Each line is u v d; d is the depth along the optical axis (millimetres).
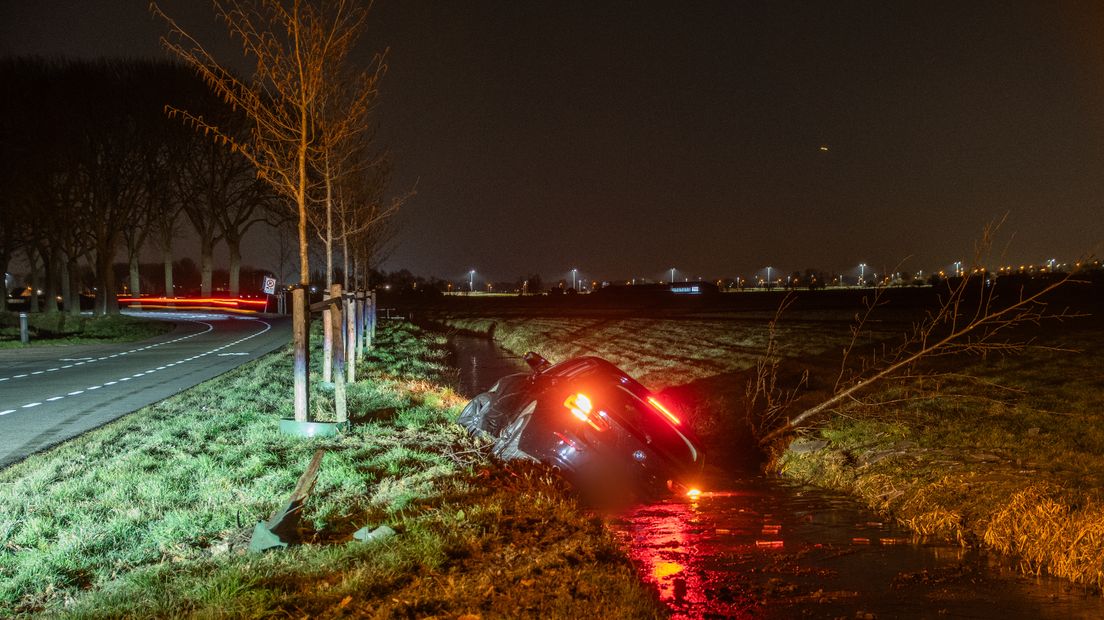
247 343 30328
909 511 8492
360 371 19500
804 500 9430
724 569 6801
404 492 7812
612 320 36875
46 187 45875
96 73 48531
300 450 9766
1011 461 9500
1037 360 15602
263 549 6242
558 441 9359
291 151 12906
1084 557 6613
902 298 35531
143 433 11039
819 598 6156
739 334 25906
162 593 5324
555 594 5488
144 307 66688
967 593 6277
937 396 13203
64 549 6305
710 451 12273
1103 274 30109
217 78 12117
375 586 5438
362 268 37656
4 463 9641
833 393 14672
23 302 74375
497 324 43312
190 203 65062
